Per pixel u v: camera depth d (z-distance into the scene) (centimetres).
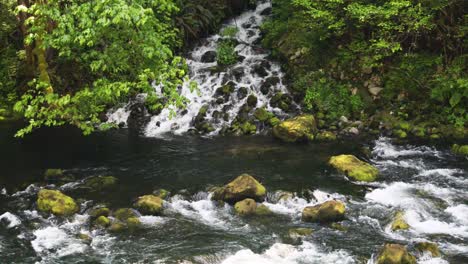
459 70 1164
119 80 915
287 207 797
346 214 763
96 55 848
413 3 1164
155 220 749
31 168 989
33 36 806
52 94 824
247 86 1381
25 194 854
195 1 1700
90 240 686
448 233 698
